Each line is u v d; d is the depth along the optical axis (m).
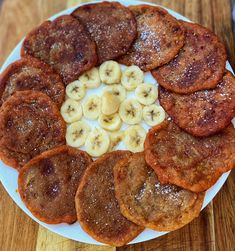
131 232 0.26
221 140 0.27
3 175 0.28
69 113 0.29
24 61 0.29
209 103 0.27
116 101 0.29
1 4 0.34
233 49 0.31
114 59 0.30
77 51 0.29
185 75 0.28
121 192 0.26
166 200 0.26
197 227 0.28
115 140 0.28
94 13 0.30
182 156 0.26
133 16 0.29
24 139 0.28
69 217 0.26
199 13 0.33
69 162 0.27
